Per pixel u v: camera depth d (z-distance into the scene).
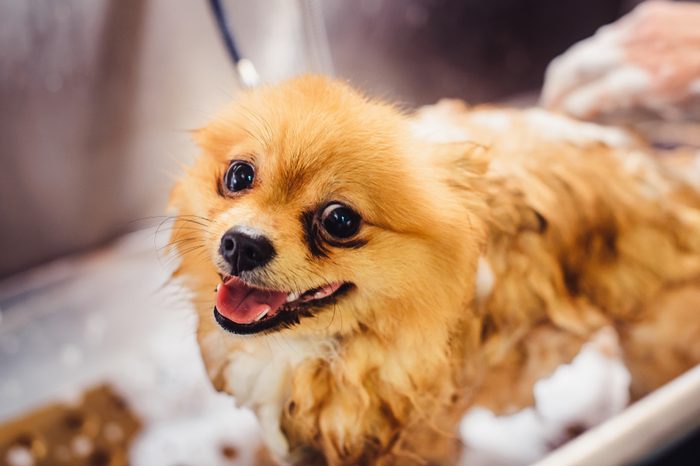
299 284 0.39
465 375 0.44
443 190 0.40
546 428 0.54
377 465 0.47
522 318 0.45
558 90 0.75
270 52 0.60
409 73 0.84
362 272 0.39
